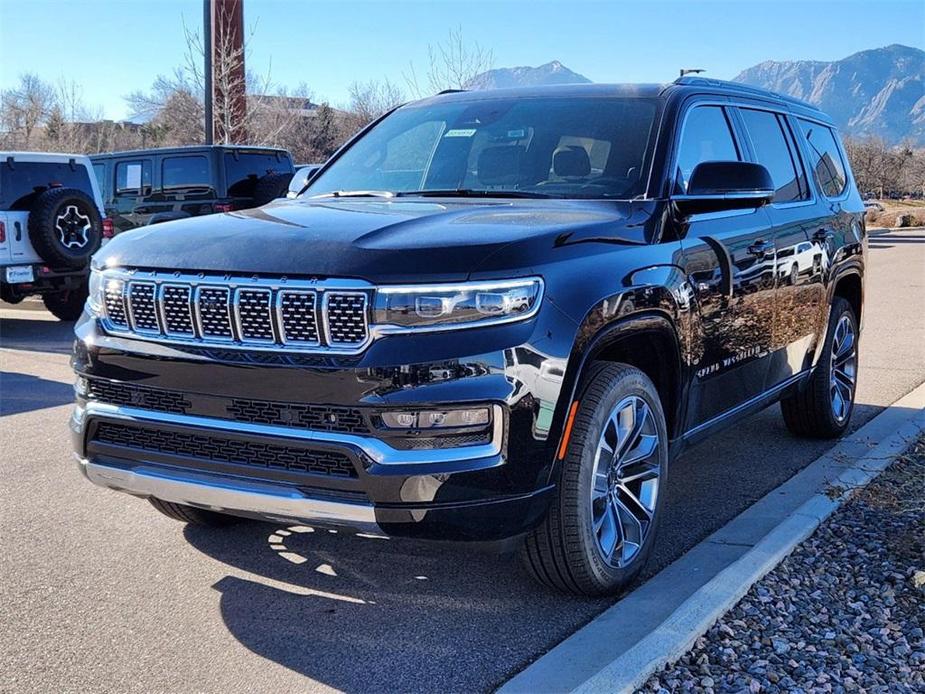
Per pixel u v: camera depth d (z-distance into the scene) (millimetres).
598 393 3498
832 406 6039
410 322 3098
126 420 3506
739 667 3111
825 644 3281
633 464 3846
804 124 6016
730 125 4945
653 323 3727
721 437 6312
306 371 3150
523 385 3154
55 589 3844
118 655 3309
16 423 6629
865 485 4836
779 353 5129
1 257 10898
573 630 3514
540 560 3545
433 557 4203
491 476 3133
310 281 3158
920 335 10430
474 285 3115
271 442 3221
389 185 4691
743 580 3662
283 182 14383
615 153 4312
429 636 3459
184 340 3367
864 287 6500
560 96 4848
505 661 3283
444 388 3088
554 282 3287
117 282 3545
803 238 5324
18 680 3133
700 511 4840
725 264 4332
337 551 4281
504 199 4211
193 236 3586
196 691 3074
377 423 3104
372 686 3111
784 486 5094
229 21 21531
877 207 8250
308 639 3438
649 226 3926
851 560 3988
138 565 4102
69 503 4898
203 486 3361
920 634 3354
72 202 11359
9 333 11430
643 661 3053
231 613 3646
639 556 3816
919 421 6176
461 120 4910
